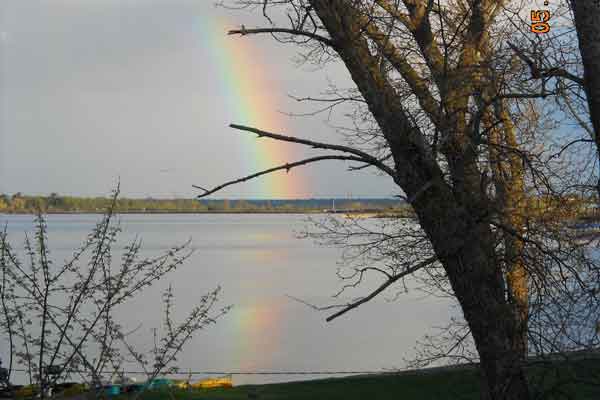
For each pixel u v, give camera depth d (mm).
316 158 7277
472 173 8242
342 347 27609
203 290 48094
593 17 7262
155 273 6684
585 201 9781
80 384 5430
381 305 38406
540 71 7336
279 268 68625
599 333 8258
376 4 8523
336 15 7727
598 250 9422
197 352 26781
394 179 7566
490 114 9172
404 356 24328
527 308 8414
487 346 7883
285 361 25281
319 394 13328
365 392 12750
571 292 8391
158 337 24375
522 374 7914
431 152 7801
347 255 20891
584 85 7438
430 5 8188
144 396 8094
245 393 13867
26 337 5438
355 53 7816
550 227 9273
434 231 7785
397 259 10562
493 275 7973
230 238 143625
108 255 6344
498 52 8375
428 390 11617
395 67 8570
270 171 7117
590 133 9609
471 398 9227
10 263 5918
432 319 32156
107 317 5809
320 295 43781
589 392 8031
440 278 10711
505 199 9156
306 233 11609
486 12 9031
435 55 8820
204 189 6980
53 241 101000
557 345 8117
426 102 8469
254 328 32969
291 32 7516
